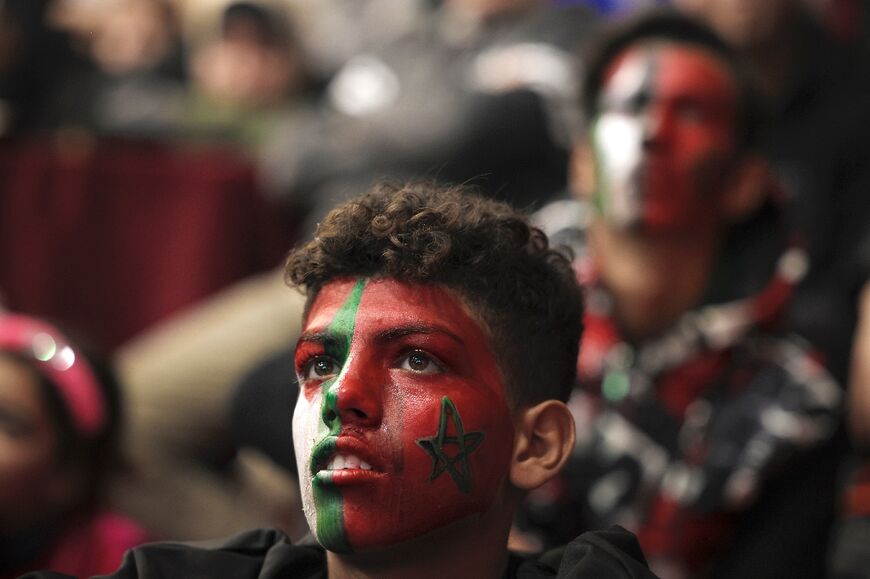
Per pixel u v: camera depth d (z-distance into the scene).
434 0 9.41
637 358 6.07
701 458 5.89
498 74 7.90
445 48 8.30
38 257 9.12
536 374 3.65
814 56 8.10
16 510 6.24
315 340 3.51
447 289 3.54
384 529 3.38
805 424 5.91
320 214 8.23
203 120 9.48
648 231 6.09
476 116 7.77
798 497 5.94
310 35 10.14
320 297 3.58
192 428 7.50
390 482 3.39
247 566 3.73
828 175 7.81
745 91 6.30
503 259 3.60
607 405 6.00
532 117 7.77
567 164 7.80
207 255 9.08
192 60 9.94
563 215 6.55
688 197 6.12
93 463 6.52
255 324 7.76
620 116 6.24
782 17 7.98
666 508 5.87
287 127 9.20
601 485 5.91
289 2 9.92
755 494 5.86
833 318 6.71
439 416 3.43
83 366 6.50
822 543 5.95
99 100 9.51
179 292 9.07
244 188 9.16
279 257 9.07
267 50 9.74
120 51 9.83
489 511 3.53
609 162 6.21
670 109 6.19
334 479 3.38
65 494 6.39
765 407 5.94
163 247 9.12
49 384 6.33
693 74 6.22
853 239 7.61
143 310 9.11
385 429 3.41
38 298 9.11
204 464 7.53
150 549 3.71
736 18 8.02
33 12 9.42
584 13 8.29
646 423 5.96
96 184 9.16
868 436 6.24
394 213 3.56
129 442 7.26
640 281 6.13
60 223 9.12
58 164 9.15
